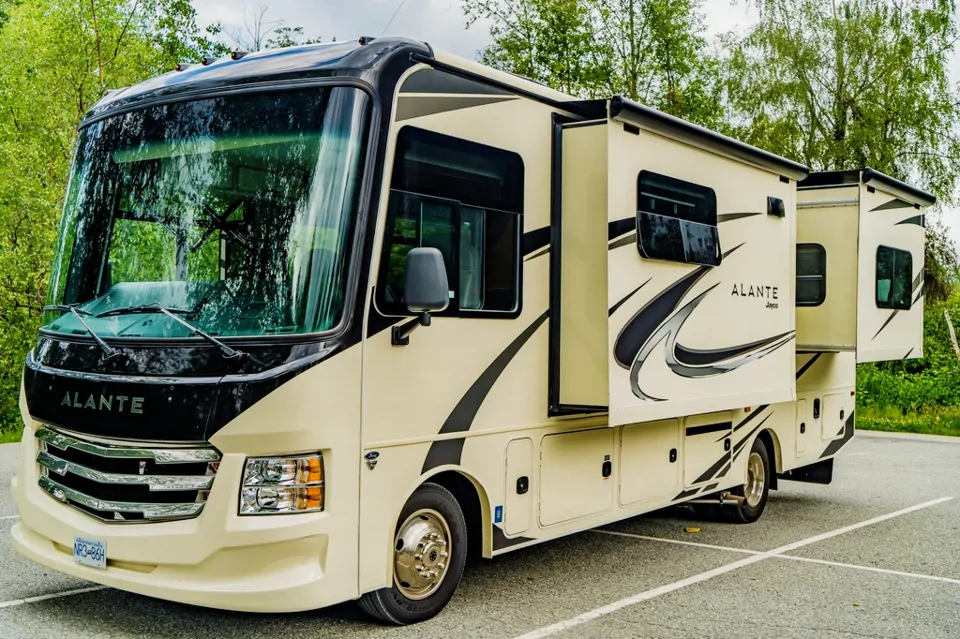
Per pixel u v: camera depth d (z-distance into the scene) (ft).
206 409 15.17
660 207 22.31
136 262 17.56
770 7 87.61
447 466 17.88
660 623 18.61
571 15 77.25
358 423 16.02
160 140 17.85
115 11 66.69
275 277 16.05
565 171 20.84
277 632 17.35
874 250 32.14
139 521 15.81
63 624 17.53
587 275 20.43
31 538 17.83
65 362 17.13
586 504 21.65
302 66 17.08
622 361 20.58
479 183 18.75
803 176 29.99
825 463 34.27
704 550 25.45
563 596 20.42
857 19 85.87
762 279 27.43
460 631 17.67
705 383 24.25
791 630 18.43
